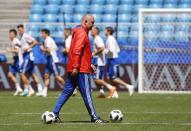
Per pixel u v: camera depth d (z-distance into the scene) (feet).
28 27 231.50
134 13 256.32
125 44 216.33
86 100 104.53
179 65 202.49
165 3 258.37
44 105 145.59
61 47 211.20
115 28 221.46
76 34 104.17
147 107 140.05
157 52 204.23
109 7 259.60
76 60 103.30
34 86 211.20
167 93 199.00
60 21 258.57
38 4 263.49
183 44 203.31
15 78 192.95
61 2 264.11
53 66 185.37
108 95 183.73
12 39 189.67
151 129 93.50
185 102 155.94
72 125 99.76
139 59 202.39
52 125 99.86
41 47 191.42
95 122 104.06
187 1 257.34
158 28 205.57
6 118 112.98
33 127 96.58
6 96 184.03
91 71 105.60
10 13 261.44
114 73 183.32
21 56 188.14
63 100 106.01
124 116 116.98
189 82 201.67
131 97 177.78
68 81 105.91
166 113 123.85
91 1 263.29
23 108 136.87
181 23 205.57
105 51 181.16
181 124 101.65
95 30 179.01
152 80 203.82
